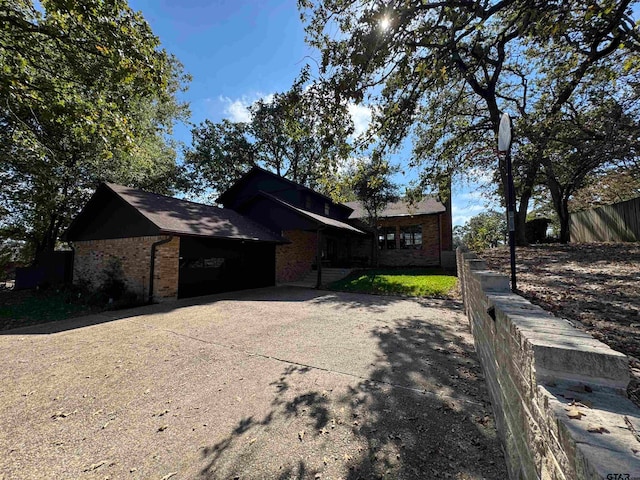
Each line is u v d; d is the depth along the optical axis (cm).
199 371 405
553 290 491
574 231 1538
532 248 1090
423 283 1095
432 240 1698
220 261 1161
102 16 612
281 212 1447
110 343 530
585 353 115
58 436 269
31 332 618
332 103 480
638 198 1098
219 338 550
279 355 461
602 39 526
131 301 909
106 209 1121
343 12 454
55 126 1022
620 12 420
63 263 1330
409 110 556
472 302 478
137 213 998
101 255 1127
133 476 221
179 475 221
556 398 112
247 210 1585
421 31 421
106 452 248
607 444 82
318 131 509
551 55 712
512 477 190
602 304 398
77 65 724
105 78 772
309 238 1695
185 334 579
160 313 775
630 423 92
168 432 273
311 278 1544
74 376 394
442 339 521
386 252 1820
